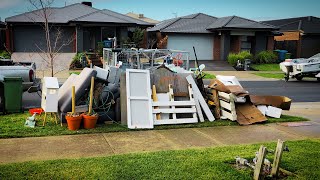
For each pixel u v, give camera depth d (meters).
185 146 7.15
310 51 35.97
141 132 8.23
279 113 10.00
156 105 9.16
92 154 6.46
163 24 36.53
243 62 28.78
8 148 6.68
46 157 6.21
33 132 7.74
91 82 8.66
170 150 6.72
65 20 29.02
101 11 30.64
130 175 5.31
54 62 24.92
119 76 10.24
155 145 7.17
